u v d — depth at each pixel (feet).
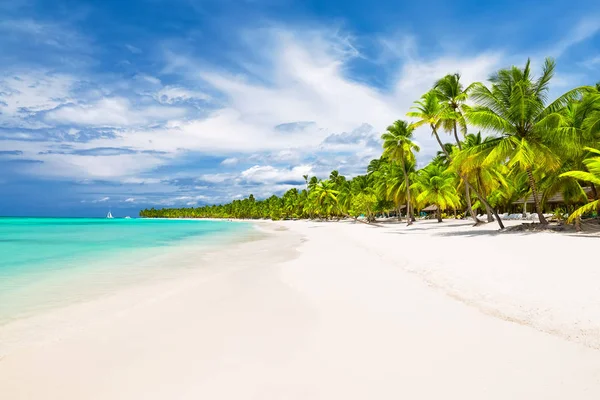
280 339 21.34
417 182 169.78
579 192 84.64
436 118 104.94
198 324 24.88
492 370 16.35
